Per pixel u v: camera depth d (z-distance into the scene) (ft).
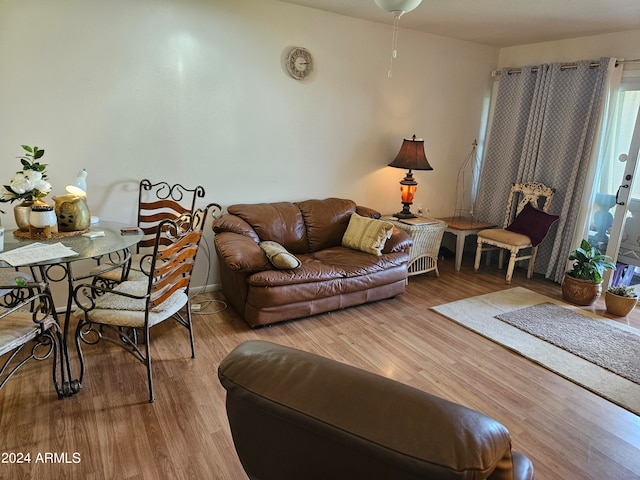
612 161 12.78
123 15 9.26
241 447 3.13
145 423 6.33
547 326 10.27
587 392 7.67
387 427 2.30
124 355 8.21
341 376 2.65
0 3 8.10
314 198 13.03
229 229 10.52
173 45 9.93
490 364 8.52
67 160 9.33
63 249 6.76
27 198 7.41
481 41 14.60
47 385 7.14
